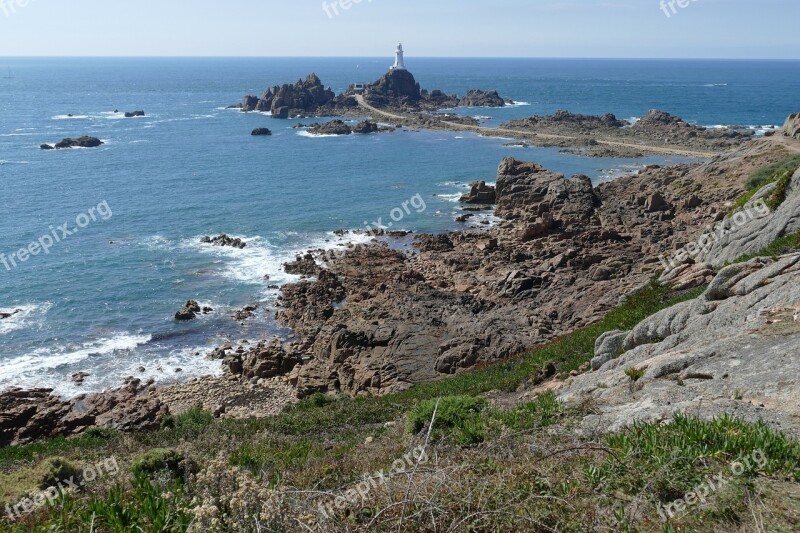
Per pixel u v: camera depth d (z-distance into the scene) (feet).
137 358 124.16
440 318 122.62
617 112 590.96
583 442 27.91
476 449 31.73
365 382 102.06
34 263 174.29
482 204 250.98
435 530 20.86
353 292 152.66
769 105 653.30
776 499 20.51
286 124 505.25
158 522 23.53
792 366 30.53
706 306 49.60
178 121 515.91
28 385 112.47
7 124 470.80
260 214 233.55
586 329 83.87
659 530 19.86
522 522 20.84
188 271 172.35
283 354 119.55
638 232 182.09
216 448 52.75
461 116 540.52
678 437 25.08
